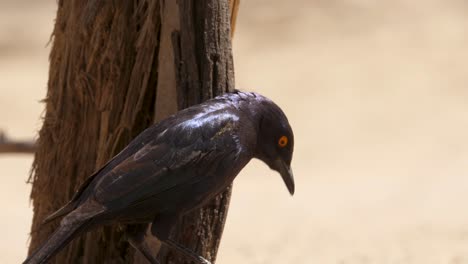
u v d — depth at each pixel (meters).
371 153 25.72
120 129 7.93
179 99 7.44
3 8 38.00
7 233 17.02
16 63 34.03
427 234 16.03
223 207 7.53
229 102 6.83
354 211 18.92
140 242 6.93
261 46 34.47
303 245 15.26
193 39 7.41
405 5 36.72
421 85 31.23
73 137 8.23
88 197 6.47
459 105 29.67
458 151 25.48
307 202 20.12
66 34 8.23
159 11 7.70
